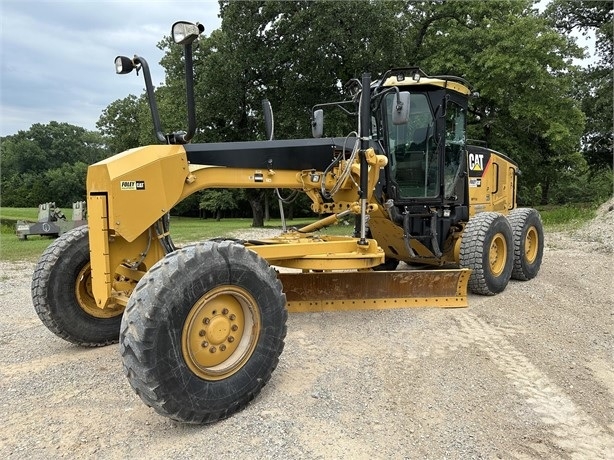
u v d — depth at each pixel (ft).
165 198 12.32
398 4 66.85
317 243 15.03
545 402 11.57
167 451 9.12
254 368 10.69
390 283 17.38
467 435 9.98
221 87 65.51
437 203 20.13
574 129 66.59
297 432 9.72
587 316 18.40
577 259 30.17
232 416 10.34
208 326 10.14
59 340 15.79
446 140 20.48
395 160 19.31
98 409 10.86
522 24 62.03
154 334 9.18
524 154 73.00
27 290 24.20
